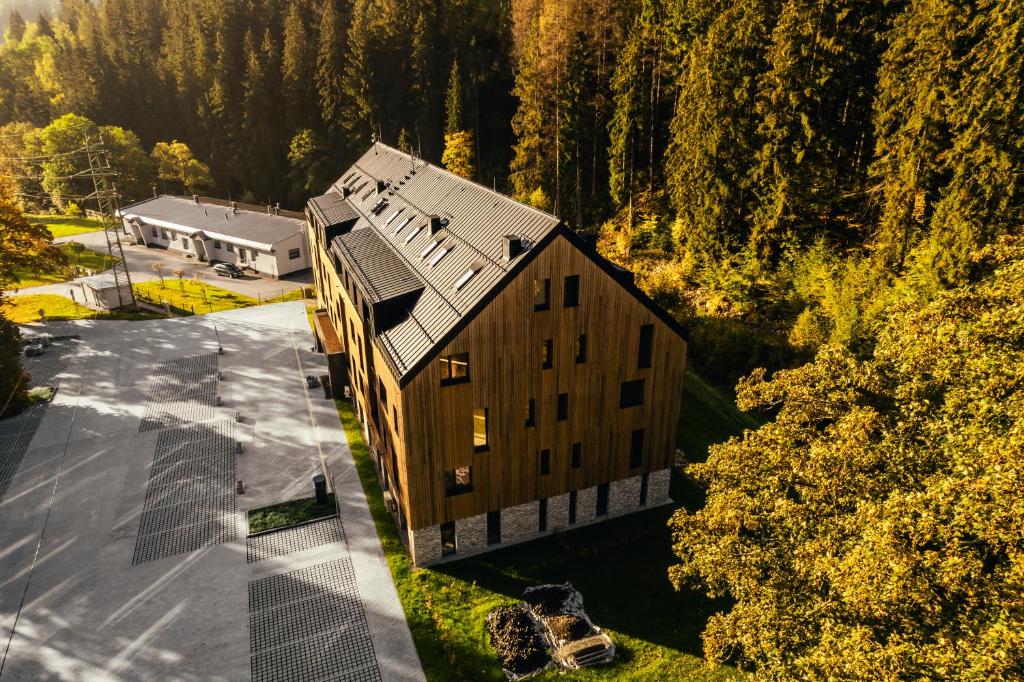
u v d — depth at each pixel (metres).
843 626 15.34
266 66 94.06
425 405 24.81
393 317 28.62
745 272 46.44
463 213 31.14
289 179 96.19
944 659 12.59
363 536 29.86
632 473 30.53
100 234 85.62
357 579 27.31
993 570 14.06
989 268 32.78
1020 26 31.48
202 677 23.05
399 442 26.55
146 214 80.50
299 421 39.44
